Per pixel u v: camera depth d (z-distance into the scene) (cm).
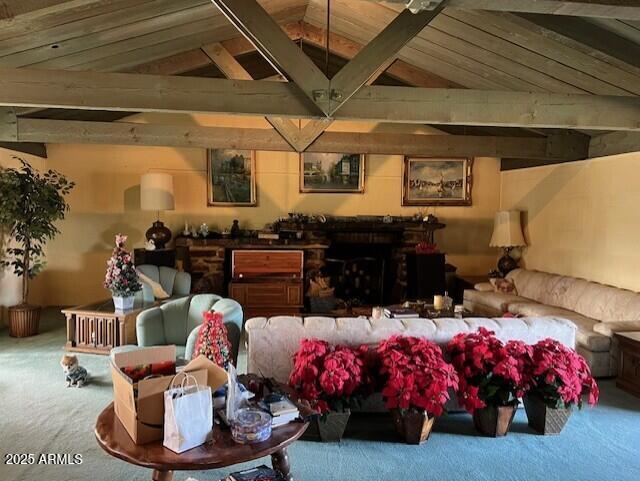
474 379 298
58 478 248
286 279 666
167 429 176
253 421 186
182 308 383
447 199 733
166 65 537
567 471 262
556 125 367
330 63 645
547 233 629
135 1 362
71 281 686
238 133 555
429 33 464
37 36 374
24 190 516
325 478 252
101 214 687
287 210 713
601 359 403
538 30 370
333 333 312
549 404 299
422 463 268
